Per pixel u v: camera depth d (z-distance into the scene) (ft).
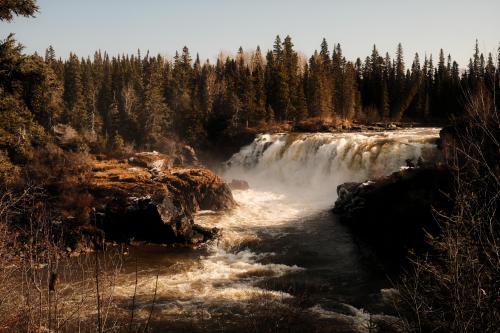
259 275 70.64
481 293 15.87
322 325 51.29
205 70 311.88
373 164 148.77
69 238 78.69
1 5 35.12
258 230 98.27
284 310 54.95
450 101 262.47
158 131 216.95
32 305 22.39
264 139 196.13
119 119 233.55
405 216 79.46
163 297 59.93
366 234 90.74
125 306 55.93
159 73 265.54
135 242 88.22
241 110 232.32
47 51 318.86
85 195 91.61
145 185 100.12
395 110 286.46
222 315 54.34
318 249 84.02
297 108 244.83
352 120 260.21
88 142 146.51
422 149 143.13
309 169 166.20
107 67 360.48
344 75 268.00
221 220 106.32
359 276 69.05
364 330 49.75
